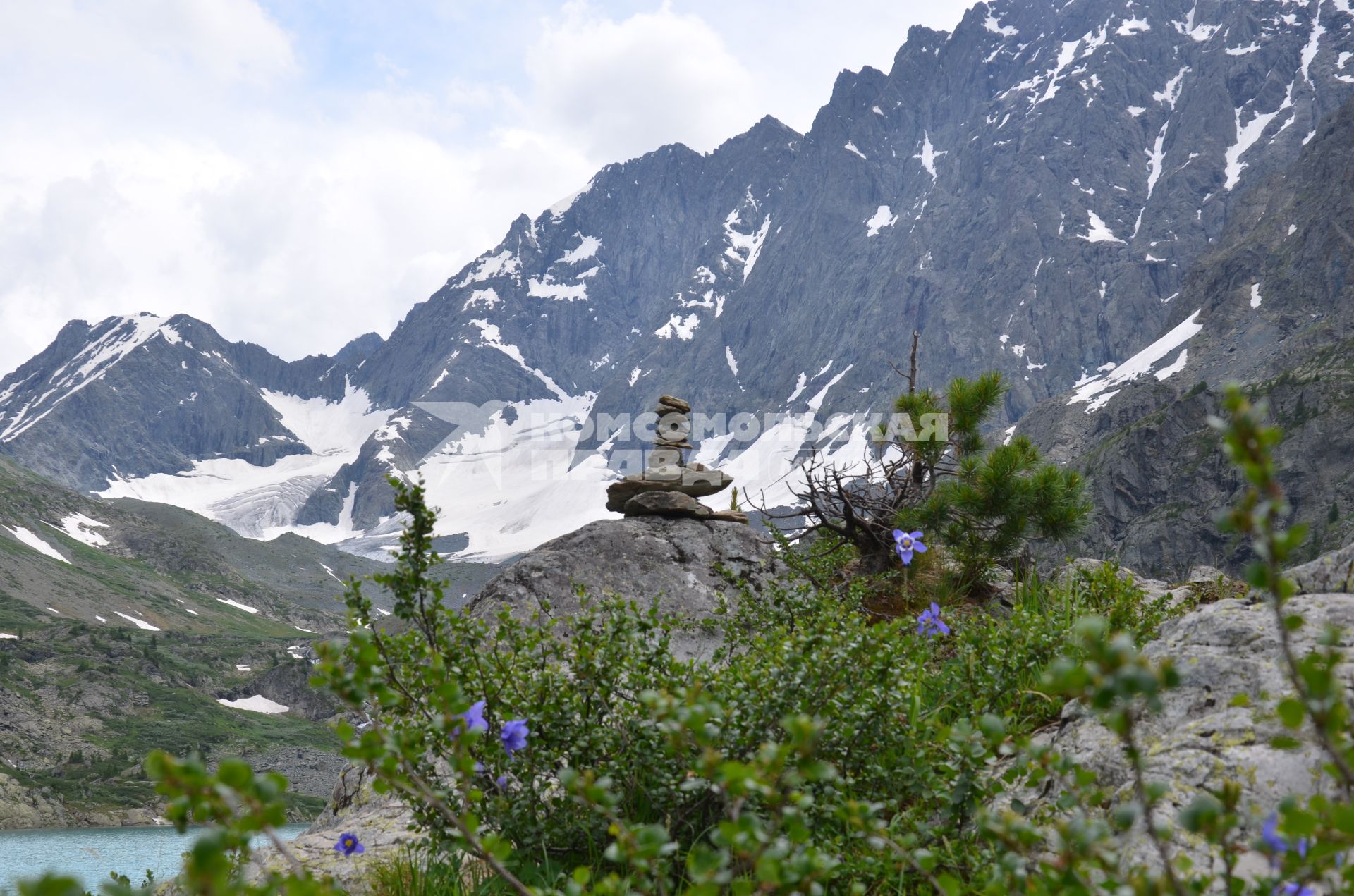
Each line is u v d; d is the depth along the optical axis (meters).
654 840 2.43
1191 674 3.87
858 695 4.17
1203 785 3.28
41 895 1.54
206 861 1.76
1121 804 3.41
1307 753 3.18
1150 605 7.44
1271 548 1.73
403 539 4.46
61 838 84.12
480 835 4.11
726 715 3.96
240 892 1.81
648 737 4.07
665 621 4.99
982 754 3.48
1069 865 2.32
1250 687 3.63
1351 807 1.84
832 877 3.04
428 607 4.46
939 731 3.93
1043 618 6.49
